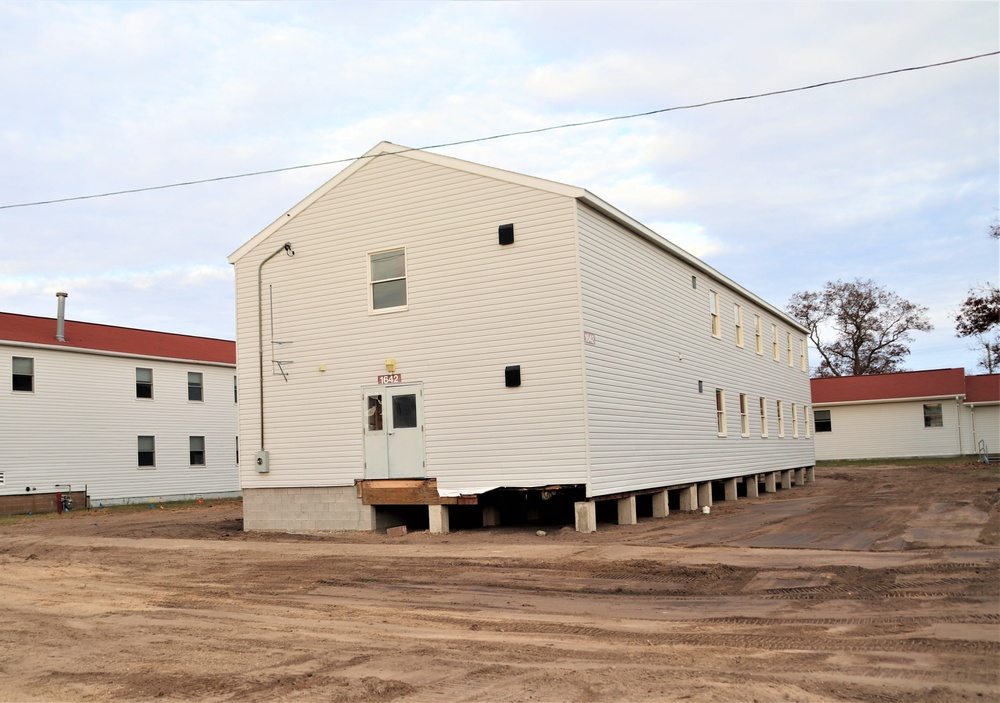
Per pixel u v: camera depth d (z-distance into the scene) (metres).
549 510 22.33
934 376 49.56
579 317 17.66
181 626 10.76
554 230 18.03
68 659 9.15
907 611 9.61
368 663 8.41
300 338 20.84
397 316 19.67
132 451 37.62
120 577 14.96
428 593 12.33
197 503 36.84
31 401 33.72
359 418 19.95
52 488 34.06
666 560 13.40
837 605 10.17
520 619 10.40
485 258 18.75
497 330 18.50
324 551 16.41
